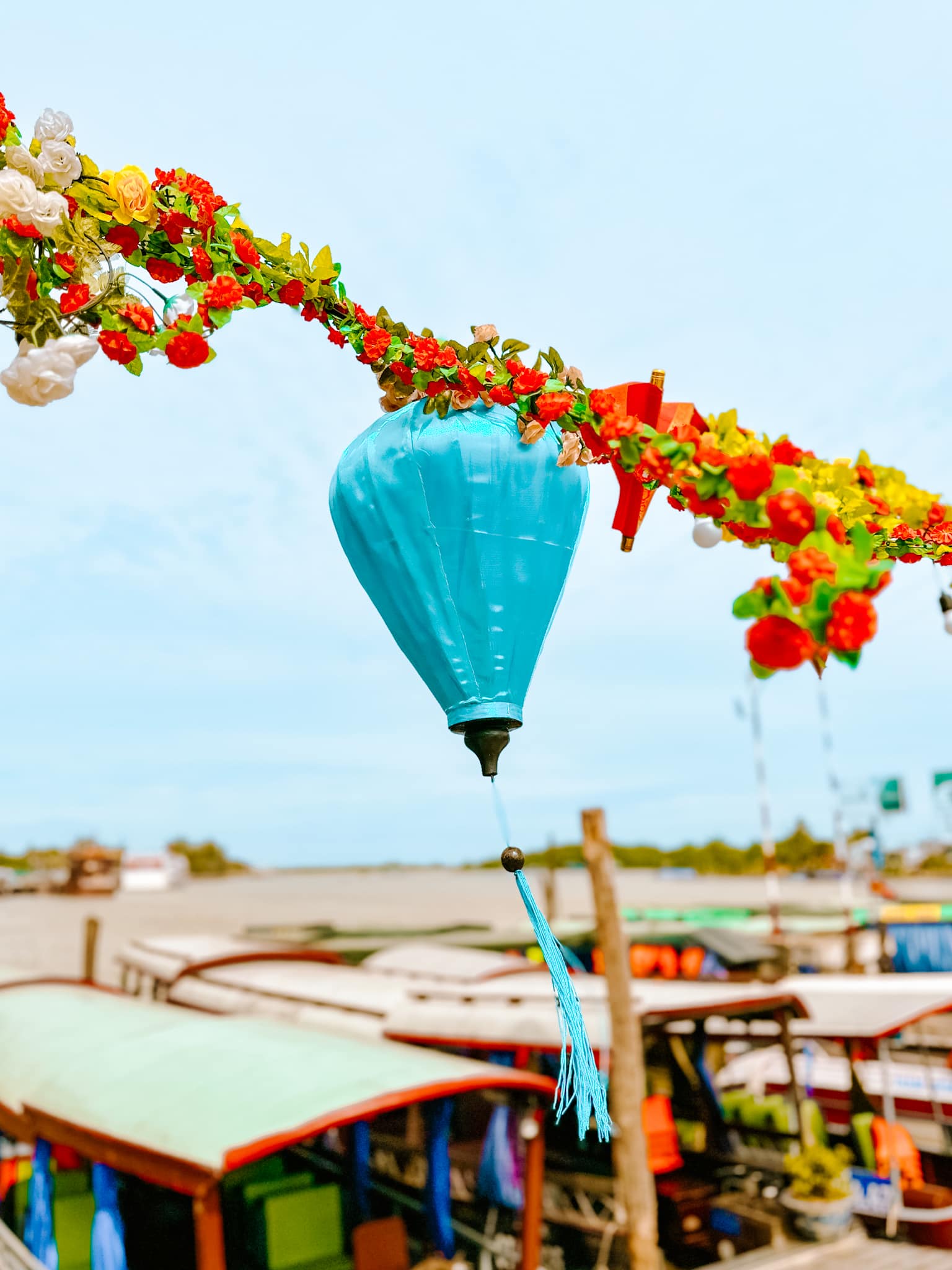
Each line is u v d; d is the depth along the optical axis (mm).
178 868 98500
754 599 1555
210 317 1784
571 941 22844
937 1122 16469
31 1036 12461
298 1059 10031
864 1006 14820
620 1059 9852
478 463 2043
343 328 2008
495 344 2074
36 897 90125
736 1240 12609
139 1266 11766
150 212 1781
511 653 2094
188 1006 18219
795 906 33406
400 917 59156
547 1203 13047
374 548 2137
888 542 2189
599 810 10328
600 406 1994
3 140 1687
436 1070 9727
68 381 1657
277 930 39344
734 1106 15805
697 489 1820
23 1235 12625
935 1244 12250
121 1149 8898
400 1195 13836
